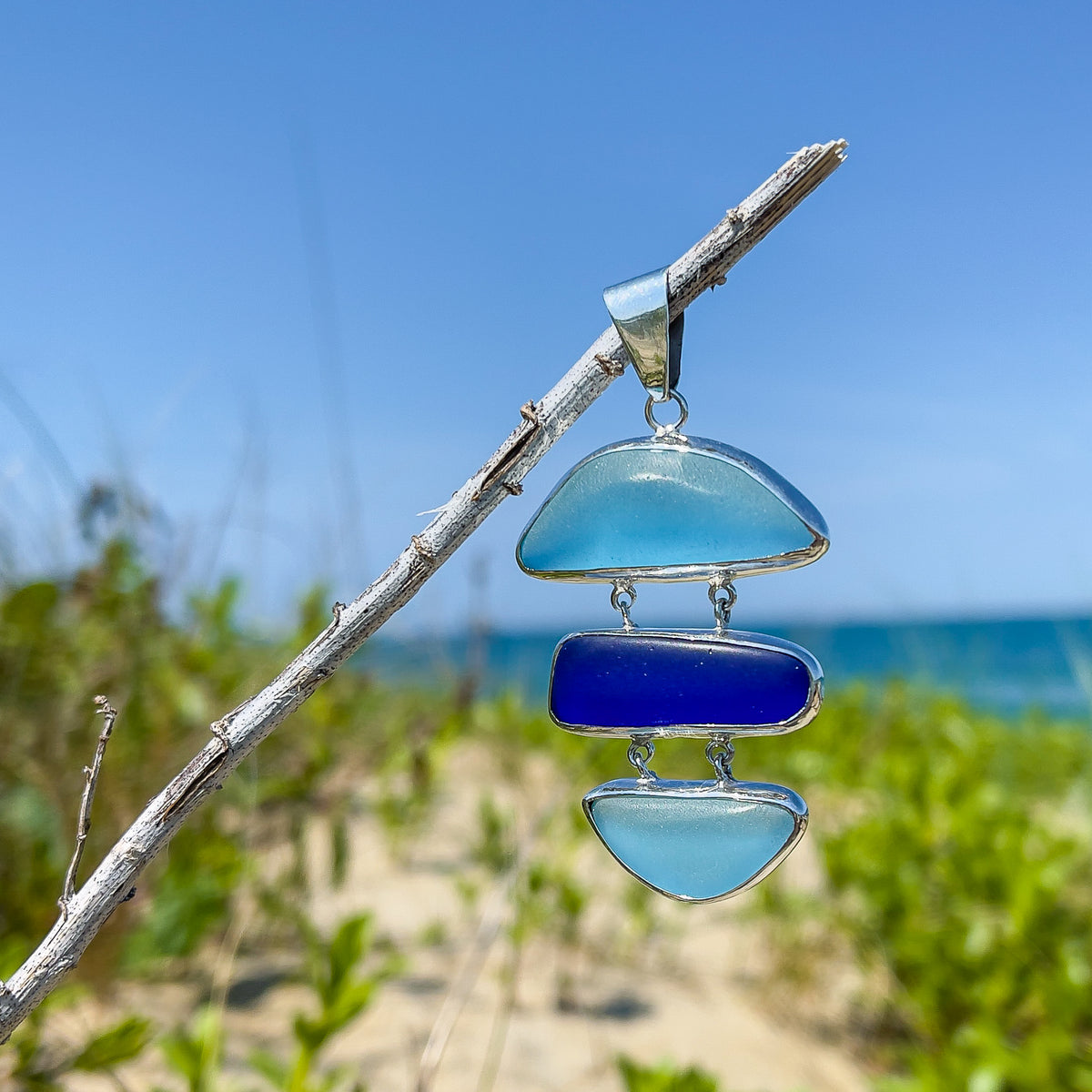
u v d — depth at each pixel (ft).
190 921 8.93
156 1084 7.46
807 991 10.27
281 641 11.48
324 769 11.17
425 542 3.21
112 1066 6.00
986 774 13.82
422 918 11.15
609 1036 9.02
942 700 16.74
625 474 3.95
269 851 11.95
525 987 9.86
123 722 9.25
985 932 8.91
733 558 3.85
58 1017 8.27
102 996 8.55
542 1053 8.55
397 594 3.23
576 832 11.75
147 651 9.84
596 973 10.36
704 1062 8.69
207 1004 9.05
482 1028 8.88
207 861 9.34
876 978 10.15
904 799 11.50
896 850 10.45
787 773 14.67
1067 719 15.65
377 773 13.08
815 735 15.61
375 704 13.76
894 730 15.72
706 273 3.18
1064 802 13.52
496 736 16.79
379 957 10.11
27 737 8.99
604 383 3.26
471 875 12.46
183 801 3.26
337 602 3.29
